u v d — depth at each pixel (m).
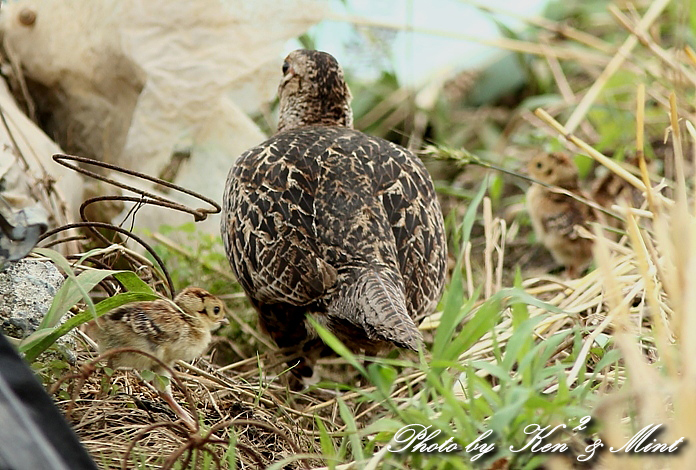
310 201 10.45
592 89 15.06
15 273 9.52
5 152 12.34
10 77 14.73
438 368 8.64
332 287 10.09
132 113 14.67
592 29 20.25
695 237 8.10
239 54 14.67
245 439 9.16
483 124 18.62
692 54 13.34
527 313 9.40
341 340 10.59
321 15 15.06
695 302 7.51
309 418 10.15
